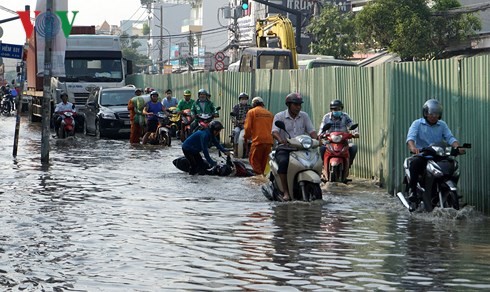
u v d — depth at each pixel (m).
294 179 16.95
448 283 9.70
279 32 44.34
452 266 10.64
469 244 12.23
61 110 38.03
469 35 55.59
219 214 15.05
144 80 52.81
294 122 18.00
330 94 23.70
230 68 48.28
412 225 13.98
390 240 12.52
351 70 22.11
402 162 18.33
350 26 67.00
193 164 22.23
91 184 19.58
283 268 10.46
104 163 25.28
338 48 66.56
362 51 67.94
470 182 16.02
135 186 19.34
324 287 9.45
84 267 10.43
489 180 15.34
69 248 11.62
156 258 11.01
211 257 11.11
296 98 17.94
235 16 89.19
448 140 15.18
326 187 19.64
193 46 143.75
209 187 19.38
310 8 88.31
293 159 16.88
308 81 25.62
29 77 53.06
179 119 38.06
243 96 29.12
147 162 25.86
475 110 15.82
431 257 11.23
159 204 16.28
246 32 104.69
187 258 11.03
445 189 14.98
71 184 19.48
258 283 9.62
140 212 15.14
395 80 18.81
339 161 19.64
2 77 104.44
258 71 31.08
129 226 13.55
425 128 15.31
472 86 15.95
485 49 54.81
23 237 12.42
